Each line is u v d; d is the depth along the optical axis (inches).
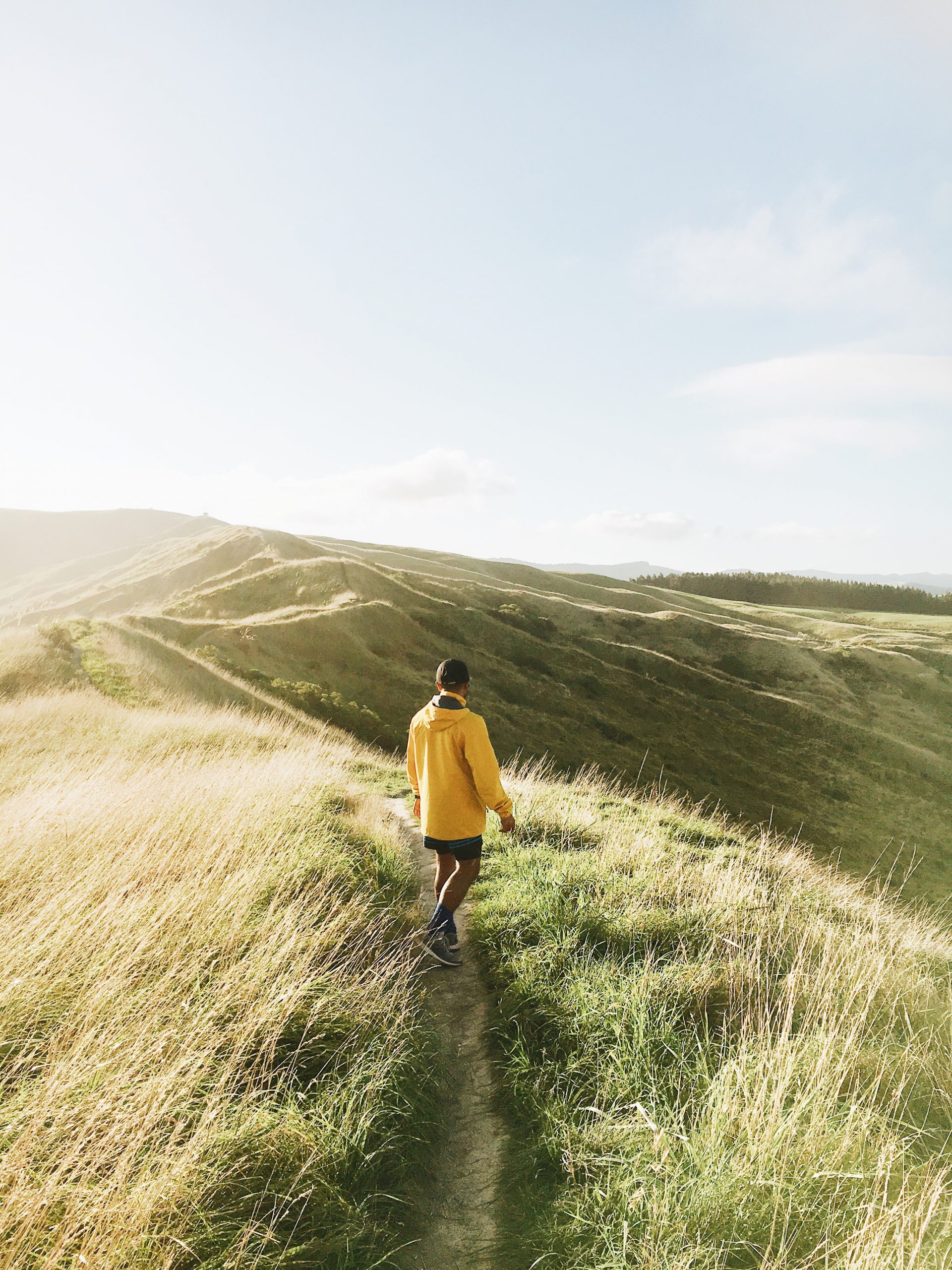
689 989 139.6
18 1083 97.9
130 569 4566.9
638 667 2630.4
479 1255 89.9
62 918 135.7
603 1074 116.7
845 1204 87.0
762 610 4439.0
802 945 155.9
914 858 1631.4
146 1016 113.0
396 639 2348.7
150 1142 92.2
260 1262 80.0
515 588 3836.1
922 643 3176.7
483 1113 118.8
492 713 2084.2
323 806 258.8
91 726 491.2
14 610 4539.9
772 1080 106.5
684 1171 93.0
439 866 184.2
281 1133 96.7
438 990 158.6
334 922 154.7
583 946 160.9
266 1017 114.6
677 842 259.9
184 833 197.0
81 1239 77.9
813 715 2385.6
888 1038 123.2
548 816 277.4
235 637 1994.3
